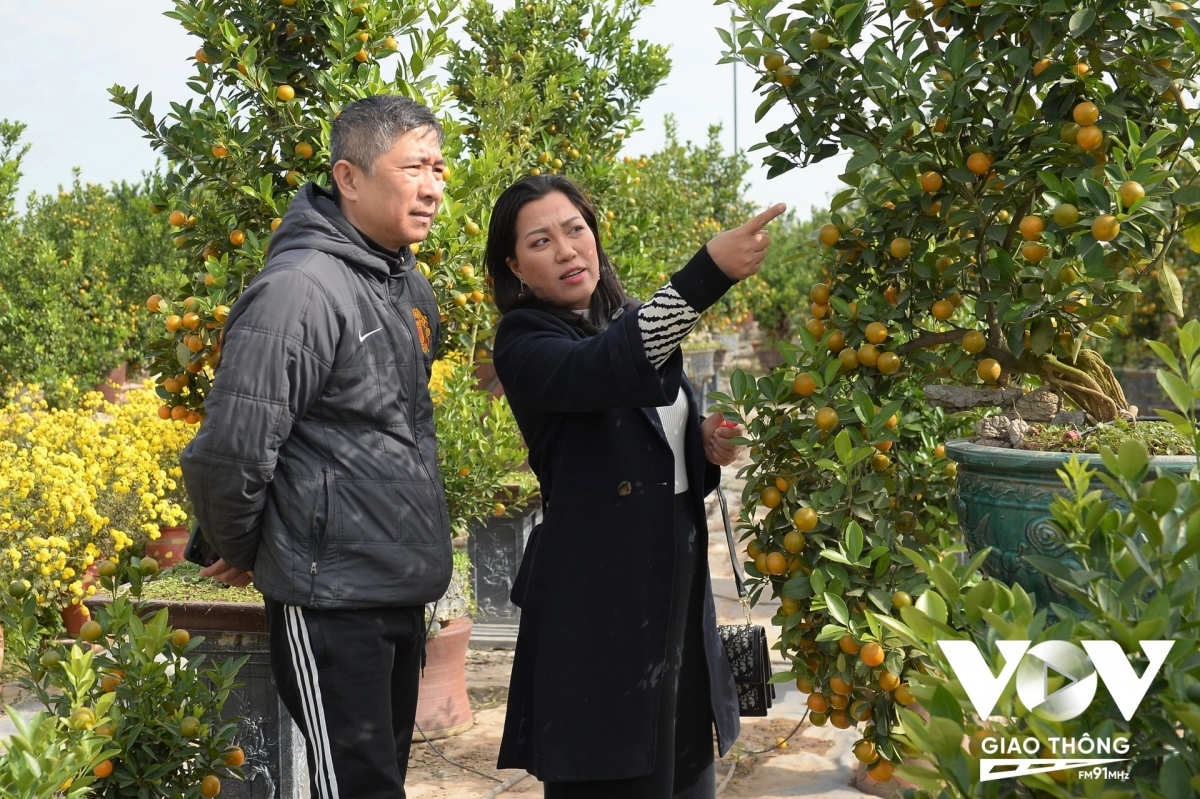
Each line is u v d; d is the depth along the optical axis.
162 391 3.03
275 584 2.11
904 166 2.09
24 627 2.32
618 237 6.29
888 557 1.97
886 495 2.08
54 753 1.78
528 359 2.06
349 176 2.26
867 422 2.06
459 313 3.30
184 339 2.87
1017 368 2.19
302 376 2.06
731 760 3.68
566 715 2.08
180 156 3.08
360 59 3.12
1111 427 2.08
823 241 2.21
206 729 2.32
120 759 2.26
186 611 2.96
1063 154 2.04
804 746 3.80
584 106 6.13
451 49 3.28
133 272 12.17
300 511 2.11
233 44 2.94
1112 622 1.18
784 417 2.20
